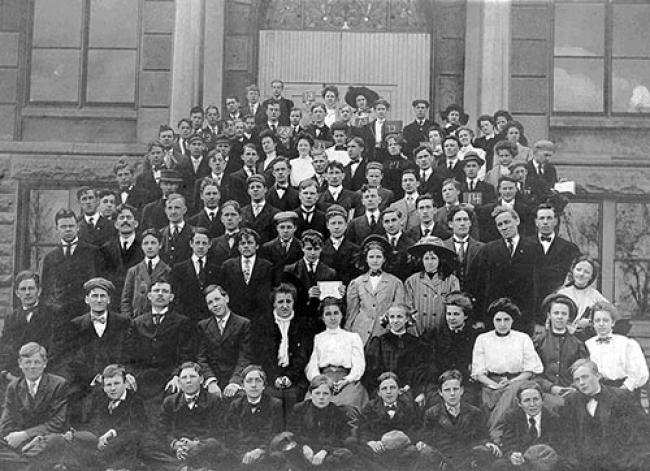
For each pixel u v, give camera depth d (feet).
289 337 44.86
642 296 65.00
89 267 48.78
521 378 43.55
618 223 66.08
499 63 67.41
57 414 44.09
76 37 69.92
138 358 45.27
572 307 44.83
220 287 45.11
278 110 59.11
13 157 68.23
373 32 71.51
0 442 43.45
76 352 45.55
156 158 55.06
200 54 69.00
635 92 67.72
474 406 43.14
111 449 43.16
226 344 44.73
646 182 66.28
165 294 45.75
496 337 44.16
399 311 44.01
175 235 48.67
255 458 42.19
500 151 54.08
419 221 49.55
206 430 43.06
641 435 43.01
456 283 45.75
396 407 42.80
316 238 46.09
